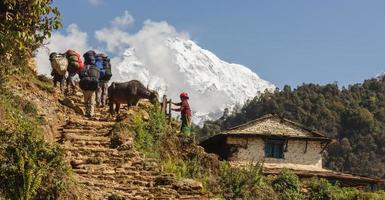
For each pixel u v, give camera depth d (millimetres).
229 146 37344
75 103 27203
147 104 27609
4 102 19516
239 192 23719
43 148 16219
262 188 25812
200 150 25781
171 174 20500
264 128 38031
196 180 22266
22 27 15672
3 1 15383
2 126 17016
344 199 30594
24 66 25859
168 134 25703
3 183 15023
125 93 25984
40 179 15266
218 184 23641
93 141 22016
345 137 94438
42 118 22359
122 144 21812
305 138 37750
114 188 19078
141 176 20109
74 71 29266
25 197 14891
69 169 17047
